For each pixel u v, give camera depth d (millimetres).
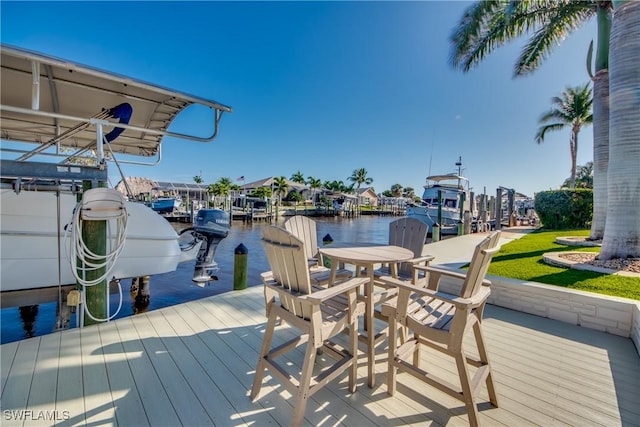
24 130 3461
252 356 2066
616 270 3340
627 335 2340
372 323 1737
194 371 1863
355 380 1660
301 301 1453
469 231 11352
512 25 6305
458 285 3543
